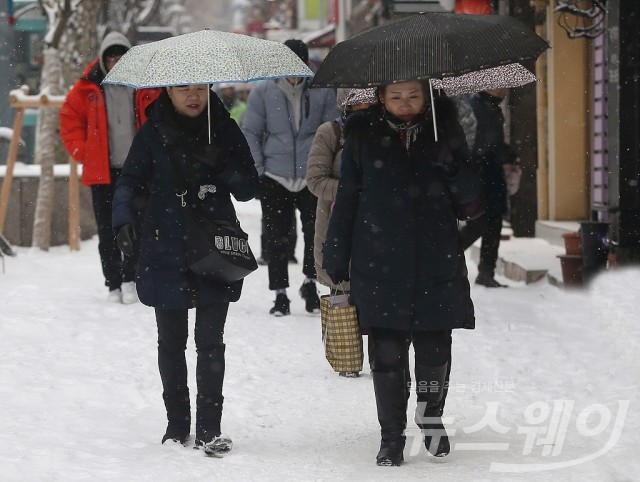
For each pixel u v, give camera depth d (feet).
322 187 80.84
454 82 62.08
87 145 102.42
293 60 56.39
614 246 113.09
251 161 57.36
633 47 111.34
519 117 163.43
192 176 55.47
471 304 55.57
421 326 53.67
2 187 152.66
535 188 163.53
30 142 325.42
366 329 54.39
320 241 82.02
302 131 96.78
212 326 56.49
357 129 54.29
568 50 156.56
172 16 451.94
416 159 53.67
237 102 287.07
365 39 52.75
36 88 328.90
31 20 326.65
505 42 51.72
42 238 150.92
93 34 193.47
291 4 560.61
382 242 53.57
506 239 156.46
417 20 52.75
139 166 56.13
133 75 54.44
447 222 54.03
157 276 55.93
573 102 157.48
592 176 145.18
